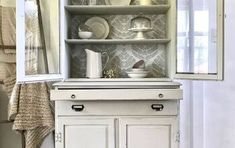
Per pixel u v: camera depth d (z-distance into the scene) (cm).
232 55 244
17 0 216
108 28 287
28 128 257
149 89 217
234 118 245
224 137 254
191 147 273
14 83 269
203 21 252
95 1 280
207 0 249
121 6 261
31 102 259
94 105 223
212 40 240
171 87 225
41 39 253
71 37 290
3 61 269
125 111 223
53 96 216
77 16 292
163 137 224
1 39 268
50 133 275
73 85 224
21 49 220
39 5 255
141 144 224
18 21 218
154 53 292
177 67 255
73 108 223
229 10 244
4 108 281
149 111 223
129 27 291
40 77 236
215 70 237
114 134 224
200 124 269
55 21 255
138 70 270
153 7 265
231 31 244
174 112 224
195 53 256
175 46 254
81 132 224
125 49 293
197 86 269
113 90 215
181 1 256
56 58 255
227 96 250
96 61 271
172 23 255
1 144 284
